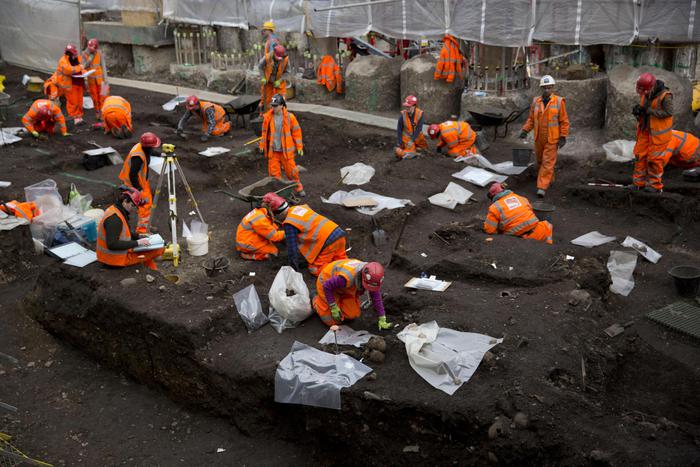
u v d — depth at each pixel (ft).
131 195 25.93
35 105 43.52
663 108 32.09
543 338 21.38
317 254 26.78
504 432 17.69
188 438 22.15
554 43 44.47
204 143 44.47
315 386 20.04
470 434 18.33
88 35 65.98
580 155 41.09
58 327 26.73
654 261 29.71
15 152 41.78
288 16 54.34
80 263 27.04
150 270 26.73
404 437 19.26
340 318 22.86
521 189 38.06
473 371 19.75
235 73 58.18
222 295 25.36
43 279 27.45
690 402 20.65
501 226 29.78
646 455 16.61
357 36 51.57
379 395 19.30
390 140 44.78
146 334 23.67
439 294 24.91
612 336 23.11
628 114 40.37
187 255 29.89
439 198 35.32
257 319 23.84
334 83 54.29
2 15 66.59
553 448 17.30
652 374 22.04
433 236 30.86
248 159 41.75
